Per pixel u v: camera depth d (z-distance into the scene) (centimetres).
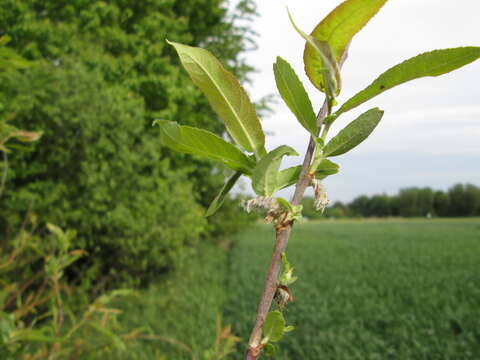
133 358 441
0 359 141
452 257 1463
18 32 855
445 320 589
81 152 717
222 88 63
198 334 547
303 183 59
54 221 673
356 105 62
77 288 505
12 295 190
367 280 1009
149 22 1016
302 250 1820
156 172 825
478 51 56
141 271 827
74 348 188
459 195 7119
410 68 59
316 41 56
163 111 981
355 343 519
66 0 959
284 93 62
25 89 689
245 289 877
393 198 7731
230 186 73
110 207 728
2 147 146
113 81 910
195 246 1427
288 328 54
